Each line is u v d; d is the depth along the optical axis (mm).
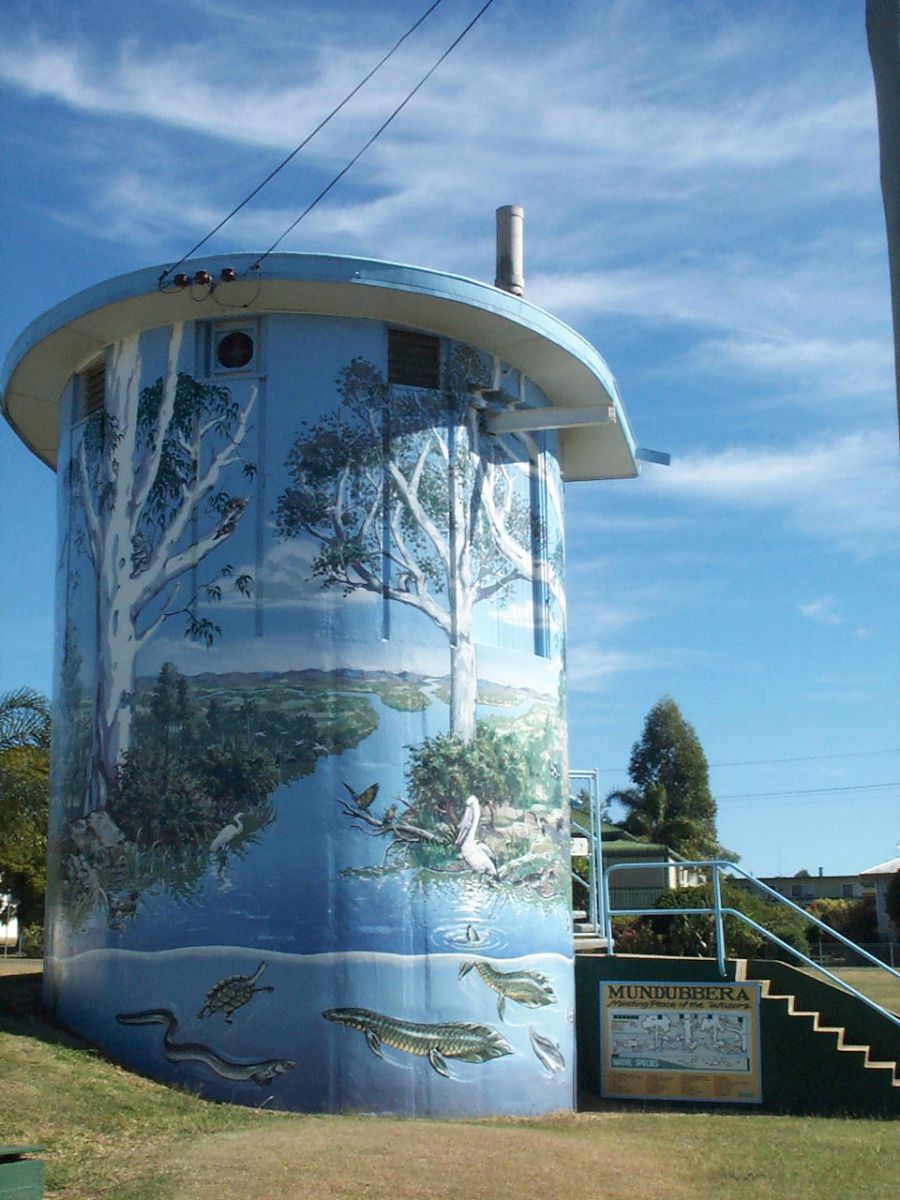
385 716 17312
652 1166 13312
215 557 17547
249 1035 16406
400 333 18438
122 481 18484
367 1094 16359
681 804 79312
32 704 26500
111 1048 16922
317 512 17531
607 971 19672
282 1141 13438
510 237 22031
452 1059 16891
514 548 19281
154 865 17141
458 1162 12758
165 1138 13586
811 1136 15297
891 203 10078
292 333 17969
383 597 17578
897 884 64438
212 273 17531
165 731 17375
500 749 18219
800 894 96250
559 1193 11891
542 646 19391
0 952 52188
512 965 17719
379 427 17984
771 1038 18828
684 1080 19047
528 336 18812
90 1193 11570
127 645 17922
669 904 33969
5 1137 13047
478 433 18969
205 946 16703
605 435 21453
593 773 23344
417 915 17047
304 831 16844
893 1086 18156
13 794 25859
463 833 17578
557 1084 17969
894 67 10266
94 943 17438
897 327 9859
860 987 37875
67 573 19359
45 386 20391
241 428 17797
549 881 18594
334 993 16500
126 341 18781
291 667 17188
